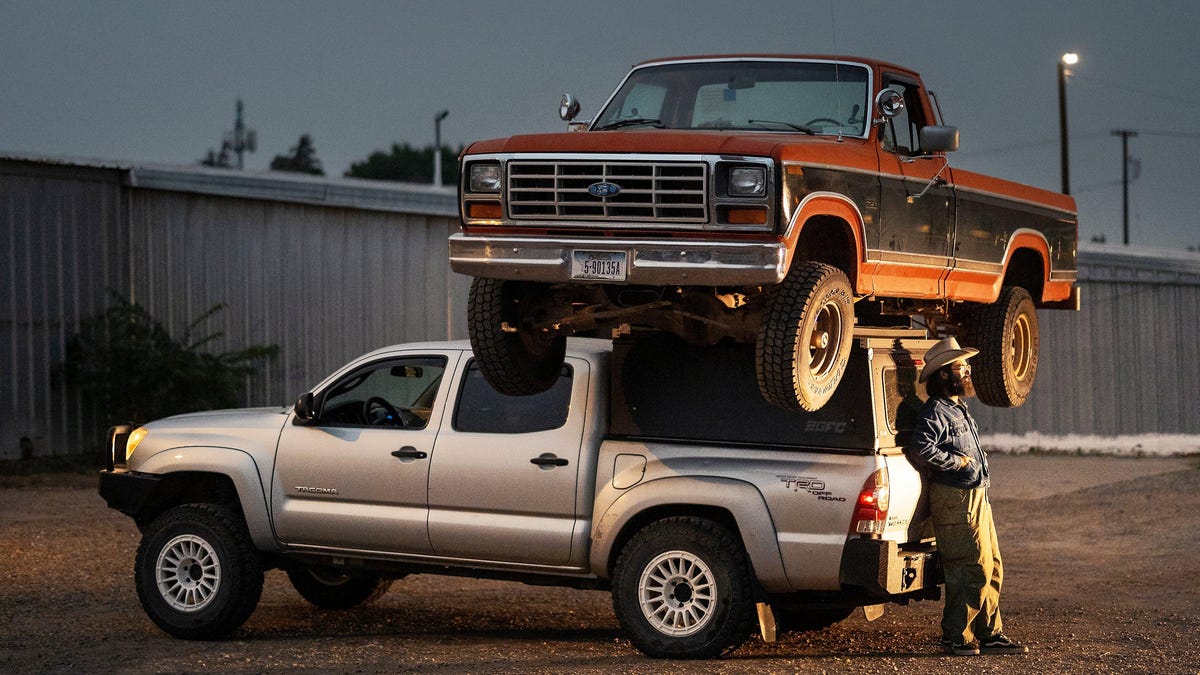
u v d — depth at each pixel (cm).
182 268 2142
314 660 785
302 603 1026
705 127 831
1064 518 1526
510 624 941
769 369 681
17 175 1972
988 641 799
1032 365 949
